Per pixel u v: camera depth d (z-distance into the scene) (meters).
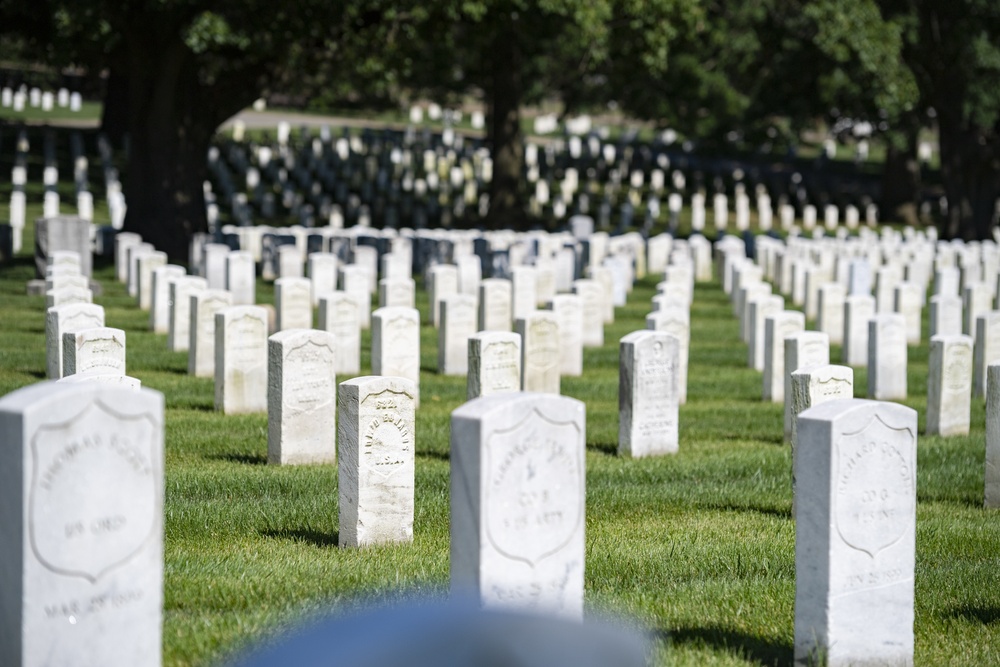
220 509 16.44
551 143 111.00
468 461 10.13
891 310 42.53
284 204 74.62
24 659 8.74
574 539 10.59
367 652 4.80
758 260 54.03
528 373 25.83
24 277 44.66
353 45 51.88
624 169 92.00
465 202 78.12
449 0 49.50
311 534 15.66
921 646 12.00
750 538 15.97
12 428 8.69
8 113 102.50
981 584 14.12
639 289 50.50
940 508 18.31
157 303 34.47
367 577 13.35
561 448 10.47
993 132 78.25
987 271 52.56
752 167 103.19
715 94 83.88
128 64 51.66
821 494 10.78
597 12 54.59
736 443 22.98
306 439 19.62
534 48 67.06
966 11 66.38
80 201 61.00
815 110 76.69
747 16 76.00
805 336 22.84
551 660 4.75
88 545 8.98
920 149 109.69
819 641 10.88
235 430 22.11
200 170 55.09
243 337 23.70
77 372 19.72
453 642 4.82
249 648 10.54
